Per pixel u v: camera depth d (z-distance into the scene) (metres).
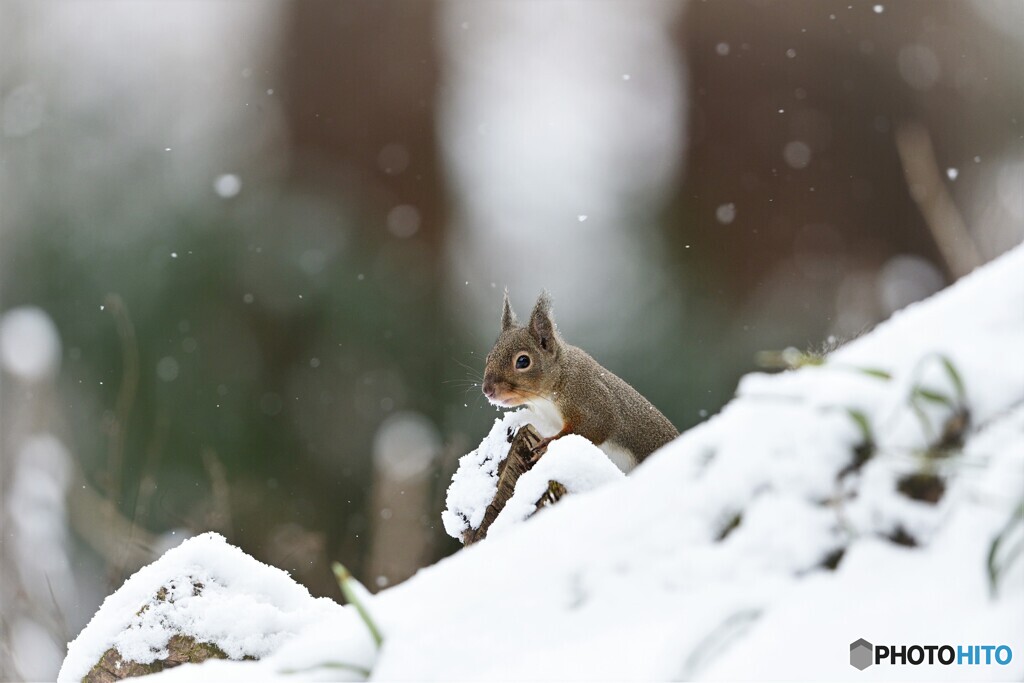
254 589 4.35
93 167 15.04
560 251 15.77
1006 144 17.55
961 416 2.39
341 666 2.57
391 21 16.69
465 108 17.56
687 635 2.28
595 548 2.55
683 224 16.22
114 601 4.27
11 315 13.88
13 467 12.69
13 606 10.68
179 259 14.53
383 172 16.41
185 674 2.86
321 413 14.37
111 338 14.22
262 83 16.44
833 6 17.02
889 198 16.56
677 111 17.11
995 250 13.78
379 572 10.95
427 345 14.93
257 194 15.28
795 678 2.14
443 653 2.48
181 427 13.89
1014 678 2.02
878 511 2.32
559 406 7.83
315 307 14.73
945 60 17.34
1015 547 2.15
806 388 2.56
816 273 15.98
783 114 16.75
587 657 2.35
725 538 2.45
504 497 5.28
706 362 14.34
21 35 16.17
